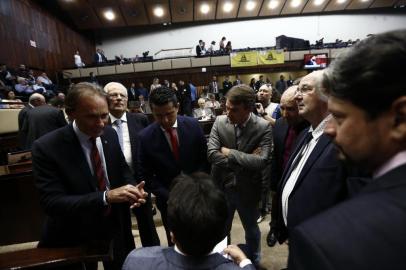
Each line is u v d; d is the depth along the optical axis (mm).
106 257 1062
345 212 349
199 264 670
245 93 1562
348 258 300
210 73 11570
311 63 10820
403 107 344
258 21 13742
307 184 987
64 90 9398
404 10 13539
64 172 1182
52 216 1173
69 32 12203
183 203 666
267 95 2934
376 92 348
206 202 664
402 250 291
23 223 2465
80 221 1236
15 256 1084
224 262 684
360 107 368
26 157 2547
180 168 1648
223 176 1735
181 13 12734
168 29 13805
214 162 1665
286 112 1631
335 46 11695
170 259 691
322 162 960
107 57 14117
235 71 11562
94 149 1266
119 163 1398
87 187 1217
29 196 2441
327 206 926
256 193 1734
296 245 351
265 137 1661
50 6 11195
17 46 8531
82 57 13109
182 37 13844
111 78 11500
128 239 1453
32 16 9523
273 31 13789
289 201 1061
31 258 1062
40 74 9711
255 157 1567
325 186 935
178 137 1637
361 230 317
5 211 2418
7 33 8070
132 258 729
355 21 13672
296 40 11586
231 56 11242
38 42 9789
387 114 357
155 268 687
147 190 1687
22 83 6828
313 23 13711
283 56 11234
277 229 1330
